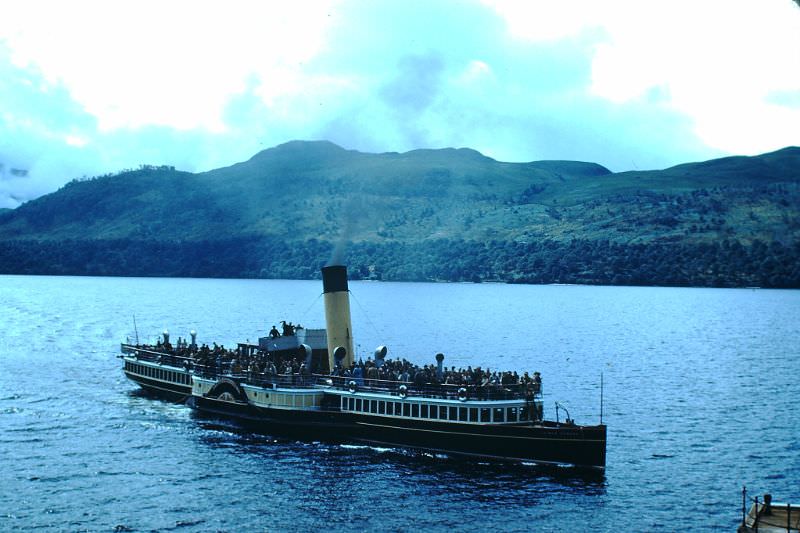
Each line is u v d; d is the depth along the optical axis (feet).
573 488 245.86
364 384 288.10
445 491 240.53
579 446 257.34
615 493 242.78
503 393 267.59
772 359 584.81
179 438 294.87
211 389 321.32
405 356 550.77
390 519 218.38
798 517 163.73
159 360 368.68
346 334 306.35
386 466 263.08
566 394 409.49
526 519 220.64
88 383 410.72
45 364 481.87
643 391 425.28
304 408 292.20
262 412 298.76
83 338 638.94
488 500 233.96
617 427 332.19
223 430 307.58
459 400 266.57
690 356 597.52
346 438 287.28
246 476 251.60
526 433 260.21
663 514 226.58
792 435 321.73
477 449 265.34
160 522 212.64
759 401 400.06
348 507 226.38
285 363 310.65
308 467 261.44
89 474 249.96
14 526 207.00
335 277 306.14
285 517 218.38
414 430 273.95
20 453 270.67
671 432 324.60
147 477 248.73
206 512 220.64
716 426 337.31
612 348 645.51
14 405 347.97
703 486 251.80
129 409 343.26
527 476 255.50
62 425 311.88
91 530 206.18
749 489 249.75
